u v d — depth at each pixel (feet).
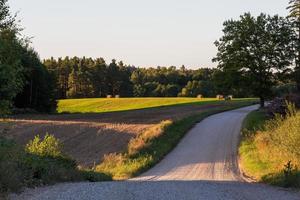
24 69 56.39
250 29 226.79
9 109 53.62
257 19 229.45
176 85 583.99
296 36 233.55
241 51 227.61
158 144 125.70
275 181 63.72
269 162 87.45
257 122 159.84
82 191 43.34
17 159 49.26
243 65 227.20
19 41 56.95
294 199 44.27
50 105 295.48
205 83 537.65
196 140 141.38
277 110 145.07
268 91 228.22
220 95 371.15
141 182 60.49
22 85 54.85
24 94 270.67
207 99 358.23
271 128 111.04
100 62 592.60
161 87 578.66
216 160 110.11
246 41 228.22
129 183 56.29
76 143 130.21
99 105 345.51
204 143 136.15
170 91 574.15
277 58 226.17
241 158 110.22
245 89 228.84
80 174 65.00
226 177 84.69
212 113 220.43
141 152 113.80
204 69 602.03
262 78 227.81
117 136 138.00
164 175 89.20
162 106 293.02
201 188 51.49
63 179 57.36
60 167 61.16
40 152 64.75
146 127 153.28
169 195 43.60
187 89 543.80
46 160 59.67
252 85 226.99
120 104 343.26
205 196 43.75
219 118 197.47
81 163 104.78
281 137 77.87
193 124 174.70
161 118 186.91
